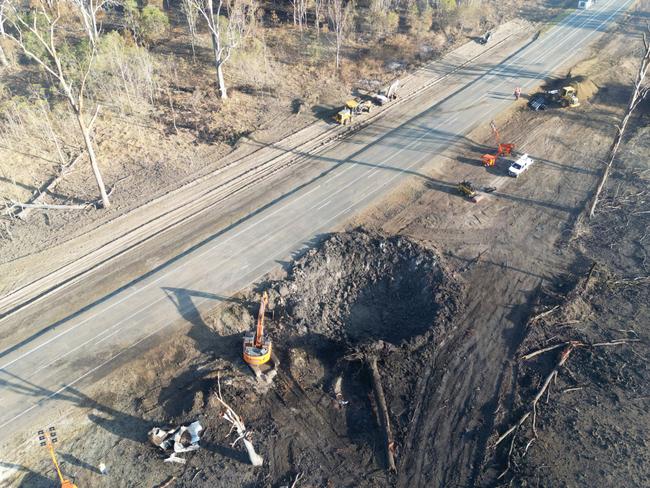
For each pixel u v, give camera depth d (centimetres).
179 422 3341
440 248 4659
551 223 5019
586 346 3909
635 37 8600
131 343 3812
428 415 3484
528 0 9981
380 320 4256
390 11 8688
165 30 7944
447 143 6019
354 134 6119
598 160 5853
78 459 3177
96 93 6444
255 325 4000
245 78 7025
